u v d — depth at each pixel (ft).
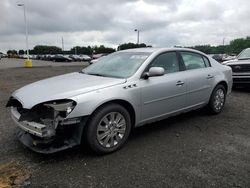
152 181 10.54
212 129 16.70
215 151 13.37
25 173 11.12
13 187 10.07
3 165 11.81
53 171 11.32
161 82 15.11
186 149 13.61
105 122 12.75
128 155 12.89
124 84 13.52
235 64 29.45
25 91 13.39
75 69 78.07
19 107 13.42
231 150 13.51
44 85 13.73
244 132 16.17
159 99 15.08
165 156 12.78
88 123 12.23
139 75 14.34
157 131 16.30
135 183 10.41
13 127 16.83
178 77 16.25
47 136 11.59
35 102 11.87
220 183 10.42
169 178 10.77
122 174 11.08
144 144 14.24
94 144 12.39
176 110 16.46
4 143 14.23
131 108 13.94
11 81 42.98
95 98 12.19
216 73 19.34
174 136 15.47
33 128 11.77
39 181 10.53
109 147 12.96
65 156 12.72
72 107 11.63
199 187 10.15
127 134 13.71
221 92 20.08
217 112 19.90
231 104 23.50
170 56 16.56
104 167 11.68
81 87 12.67
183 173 11.16
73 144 11.94
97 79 14.07
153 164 11.95
